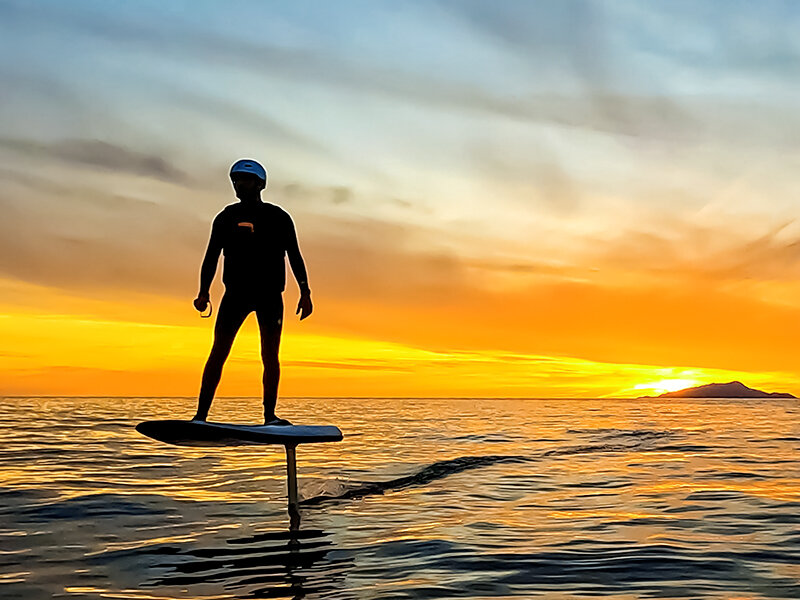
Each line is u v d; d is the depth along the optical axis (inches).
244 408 2331.4
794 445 703.1
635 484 400.5
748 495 351.3
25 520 283.1
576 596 177.2
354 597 179.2
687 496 349.4
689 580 191.6
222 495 352.8
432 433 914.7
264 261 256.2
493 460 542.0
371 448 650.8
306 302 264.4
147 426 239.9
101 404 2620.6
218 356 252.7
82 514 297.1
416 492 376.2
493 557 220.2
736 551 225.3
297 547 239.9
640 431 970.1
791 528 264.4
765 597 175.3
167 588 189.9
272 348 261.3
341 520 291.3
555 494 366.6
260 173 259.6
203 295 253.3
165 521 286.5
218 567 212.5
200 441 259.9
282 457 540.4
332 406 2898.6
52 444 647.1
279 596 181.3
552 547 234.1
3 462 488.1
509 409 2479.1
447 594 180.2
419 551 230.8
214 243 256.1
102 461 501.0
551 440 782.5
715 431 977.5
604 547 233.0
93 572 206.7
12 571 207.2
